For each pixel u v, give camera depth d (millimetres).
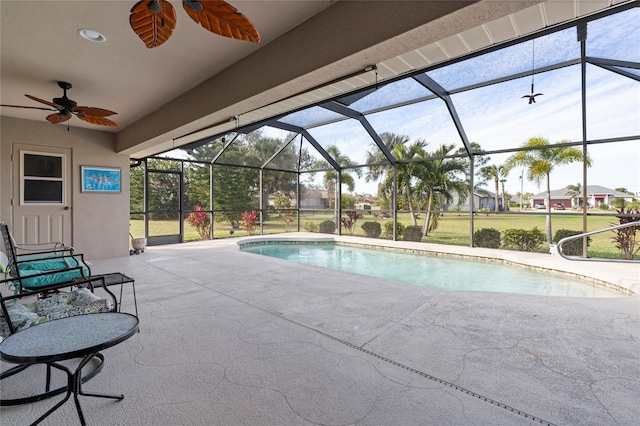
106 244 6535
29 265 3543
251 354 2387
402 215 10273
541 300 3676
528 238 7871
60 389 1896
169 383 1999
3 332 1972
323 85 3189
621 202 7035
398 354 2381
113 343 1624
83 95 4648
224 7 1831
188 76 4035
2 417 1695
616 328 2832
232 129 5559
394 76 3906
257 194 11000
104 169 6520
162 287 4301
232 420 1660
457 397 1854
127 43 3160
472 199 7984
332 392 1907
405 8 2275
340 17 2643
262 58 3334
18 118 5539
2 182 5375
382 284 4461
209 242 9031
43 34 2965
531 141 7195
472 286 5465
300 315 3215
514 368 2168
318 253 8758
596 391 1897
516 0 1929
